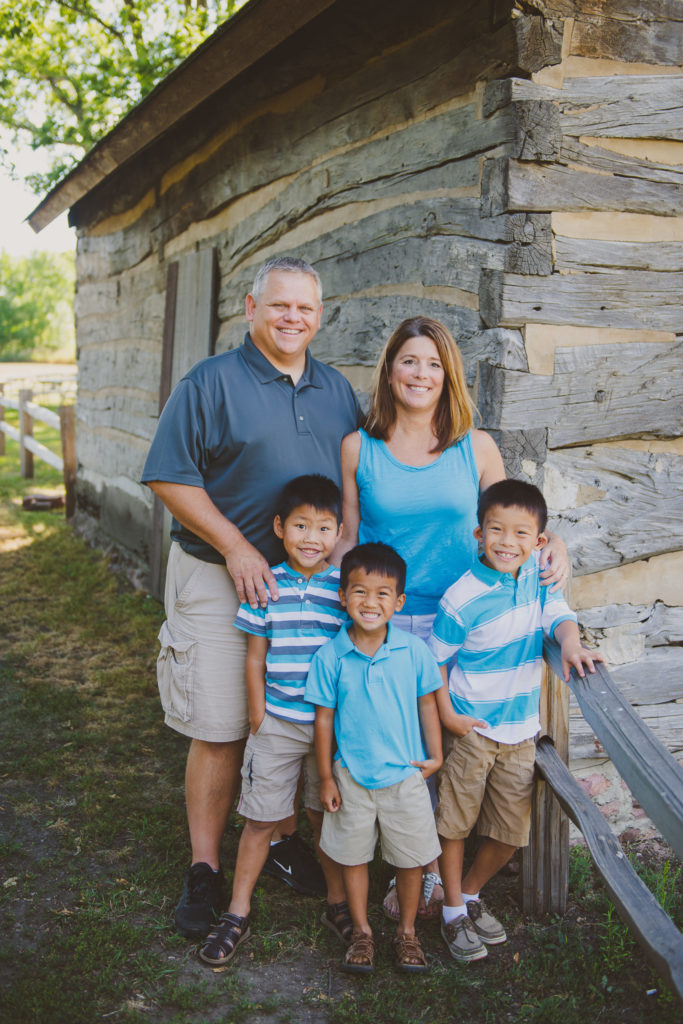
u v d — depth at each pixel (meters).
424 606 2.59
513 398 2.93
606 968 2.48
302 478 2.38
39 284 35.91
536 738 2.73
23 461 11.98
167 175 6.39
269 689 2.45
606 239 3.02
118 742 4.01
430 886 2.73
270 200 4.74
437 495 2.46
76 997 2.25
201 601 2.57
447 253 3.17
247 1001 2.28
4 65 14.68
